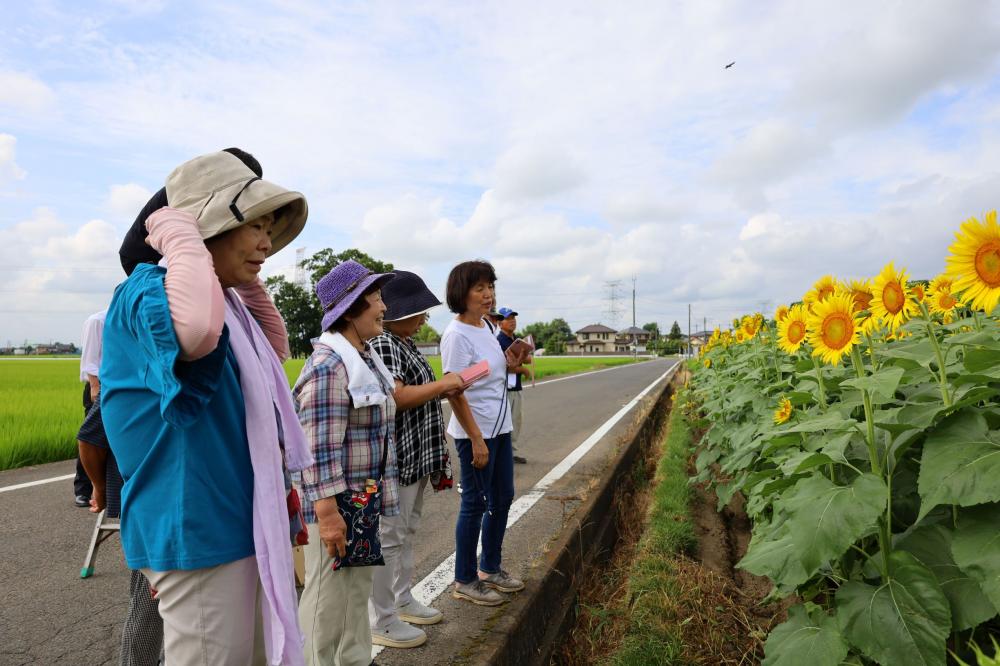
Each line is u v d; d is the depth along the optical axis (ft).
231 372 5.41
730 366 23.00
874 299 7.58
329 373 7.64
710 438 19.03
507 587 10.96
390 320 9.99
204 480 5.05
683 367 108.58
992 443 6.31
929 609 6.41
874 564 7.25
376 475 8.00
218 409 5.23
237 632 5.22
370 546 7.74
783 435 9.89
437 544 15.15
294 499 6.41
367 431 7.98
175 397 4.68
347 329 8.33
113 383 5.03
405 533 10.16
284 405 6.15
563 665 10.53
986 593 5.88
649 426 30.63
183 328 4.58
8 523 17.12
